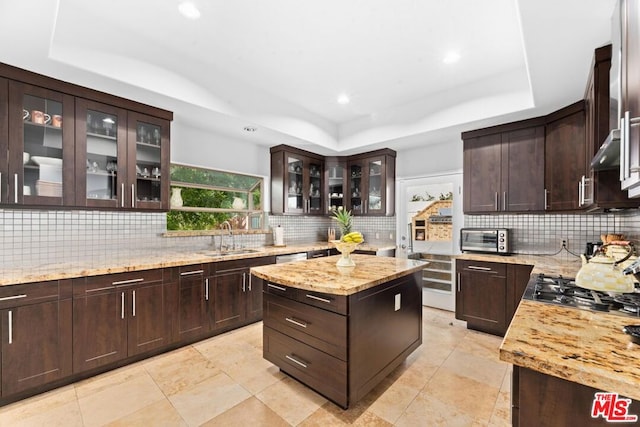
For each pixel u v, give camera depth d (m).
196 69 2.77
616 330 1.07
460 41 2.43
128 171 2.69
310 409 1.88
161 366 2.42
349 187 4.88
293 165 4.40
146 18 2.18
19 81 2.15
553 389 0.86
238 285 3.24
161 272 2.62
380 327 2.08
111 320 2.33
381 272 2.20
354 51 2.58
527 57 1.98
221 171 3.83
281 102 3.61
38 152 2.25
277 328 2.23
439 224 4.16
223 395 2.03
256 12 2.09
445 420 1.78
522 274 2.93
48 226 2.55
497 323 3.08
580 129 2.69
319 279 1.97
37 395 2.02
